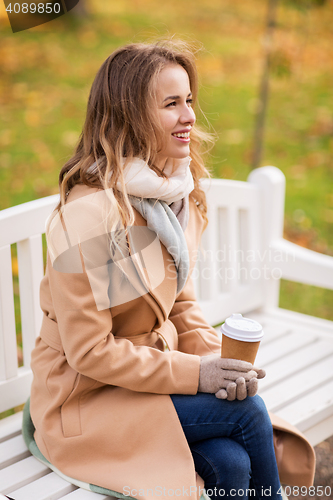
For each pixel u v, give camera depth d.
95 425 1.67
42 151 5.50
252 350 1.64
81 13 8.51
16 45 7.48
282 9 4.67
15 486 1.73
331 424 2.29
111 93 1.68
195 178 2.08
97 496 1.65
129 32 8.23
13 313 2.11
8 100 6.36
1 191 4.79
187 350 1.96
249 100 6.94
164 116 1.69
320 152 6.07
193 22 9.05
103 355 1.60
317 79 7.73
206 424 1.65
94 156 1.73
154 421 1.65
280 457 1.86
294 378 2.42
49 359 1.79
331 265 2.83
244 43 8.49
